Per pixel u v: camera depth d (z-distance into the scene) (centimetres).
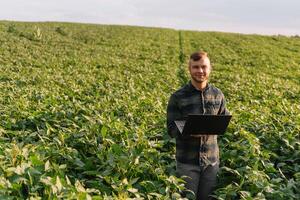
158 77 2564
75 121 1161
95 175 806
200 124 638
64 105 1351
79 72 2716
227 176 862
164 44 5075
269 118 1275
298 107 1538
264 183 769
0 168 670
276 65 3919
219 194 747
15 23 6350
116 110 1322
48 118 1157
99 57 3747
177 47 4891
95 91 1875
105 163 791
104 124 1038
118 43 4969
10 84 2008
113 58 3706
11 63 2956
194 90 679
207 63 666
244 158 898
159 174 779
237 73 3259
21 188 641
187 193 719
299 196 765
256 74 3278
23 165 658
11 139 987
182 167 703
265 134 1098
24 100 1410
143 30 6462
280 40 5953
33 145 902
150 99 1533
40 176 653
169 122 688
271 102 1795
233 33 6700
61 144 912
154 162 855
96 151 905
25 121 1140
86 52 4106
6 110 1237
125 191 680
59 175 706
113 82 2159
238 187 758
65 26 6500
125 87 2077
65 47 4422
